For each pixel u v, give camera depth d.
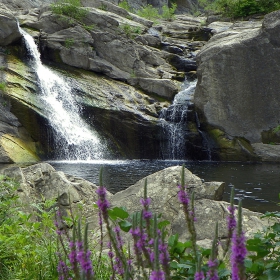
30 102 19.06
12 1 27.45
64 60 22.52
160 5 40.84
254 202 10.25
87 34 23.05
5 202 4.68
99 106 20.33
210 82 20.83
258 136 20.70
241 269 1.96
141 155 20.36
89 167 15.99
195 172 15.19
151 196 5.70
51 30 23.22
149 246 2.54
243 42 20.53
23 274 3.75
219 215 5.26
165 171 5.93
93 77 22.42
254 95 20.69
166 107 21.73
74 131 19.75
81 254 2.22
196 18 34.12
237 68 20.64
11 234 4.27
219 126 20.80
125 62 23.41
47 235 4.84
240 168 16.47
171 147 20.58
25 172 6.46
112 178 13.31
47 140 19.06
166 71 24.48
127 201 5.78
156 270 1.93
